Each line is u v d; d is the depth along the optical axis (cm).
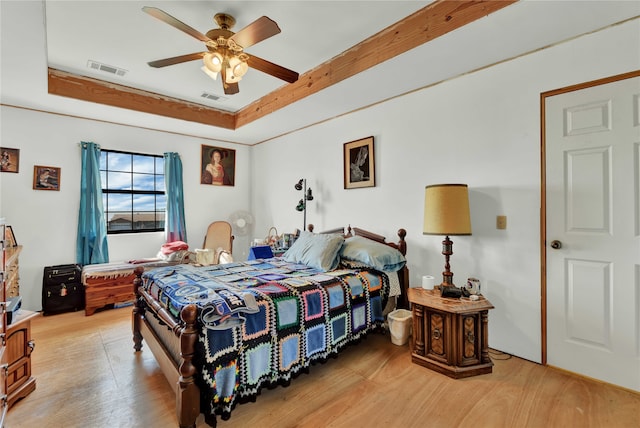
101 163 402
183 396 156
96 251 384
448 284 234
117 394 193
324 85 287
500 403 180
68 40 244
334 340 220
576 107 207
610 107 195
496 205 244
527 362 227
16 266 293
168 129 440
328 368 222
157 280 224
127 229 425
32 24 192
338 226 380
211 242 485
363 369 221
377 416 171
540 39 208
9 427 164
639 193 187
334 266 278
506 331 240
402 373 215
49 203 362
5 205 338
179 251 414
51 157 363
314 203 415
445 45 213
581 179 206
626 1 169
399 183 312
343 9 209
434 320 220
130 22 220
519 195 233
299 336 198
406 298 290
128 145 420
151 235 440
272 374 184
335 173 383
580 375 206
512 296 237
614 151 194
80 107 342
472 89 257
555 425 162
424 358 224
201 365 158
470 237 260
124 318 331
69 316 337
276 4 203
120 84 339
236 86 240
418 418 169
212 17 217
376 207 335
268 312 185
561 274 214
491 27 192
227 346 164
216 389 158
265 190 514
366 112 343
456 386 198
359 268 276
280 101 347
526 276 230
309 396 189
